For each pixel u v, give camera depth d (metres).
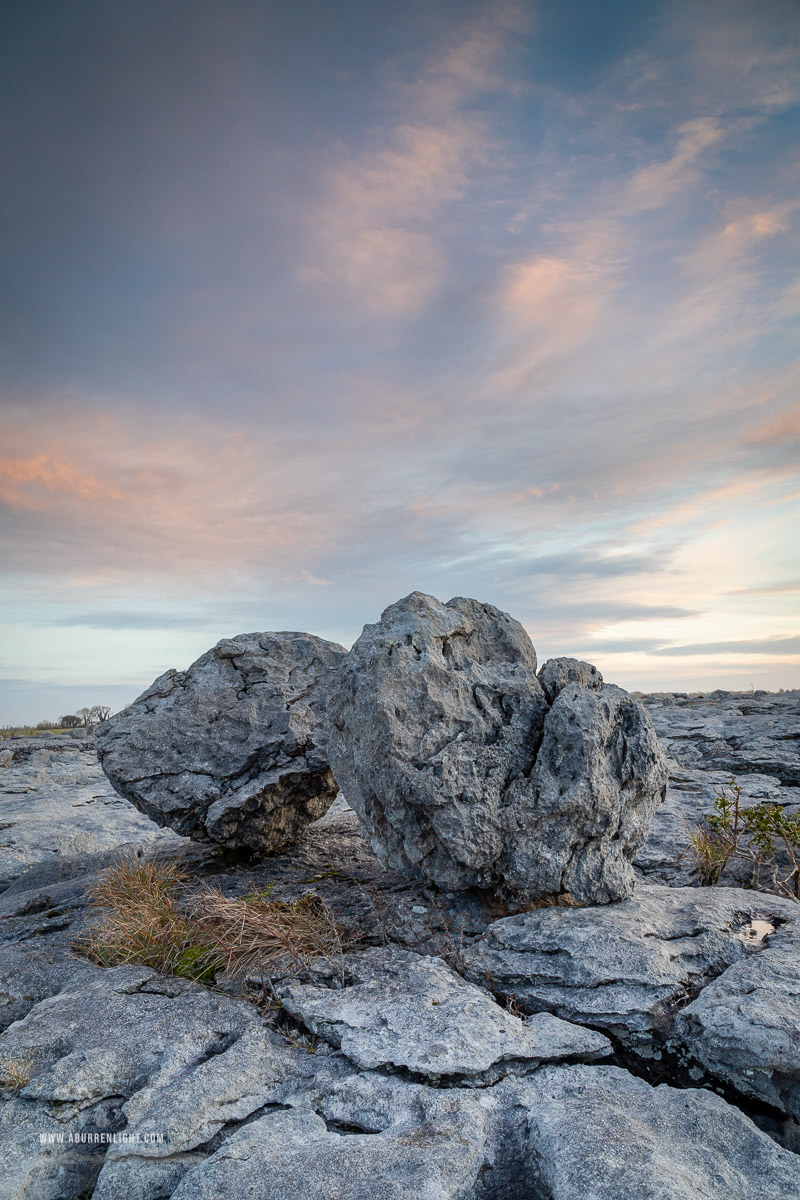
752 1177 3.14
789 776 11.44
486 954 5.13
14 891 8.47
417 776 5.66
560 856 5.71
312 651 8.56
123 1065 4.00
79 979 5.18
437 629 6.37
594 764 5.76
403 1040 4.09
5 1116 3.67
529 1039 4.12
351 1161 3.15
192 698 8.05
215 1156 3.24
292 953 5.33
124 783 7.63
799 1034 3.86
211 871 7.84
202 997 4.81
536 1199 3.13
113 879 7.07
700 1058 4.07
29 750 21.58
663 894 6.00
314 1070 4.02
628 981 4.55
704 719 15.72
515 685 6.28
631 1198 2.79
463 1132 3.37
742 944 5.01
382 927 5.85
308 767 7.76
